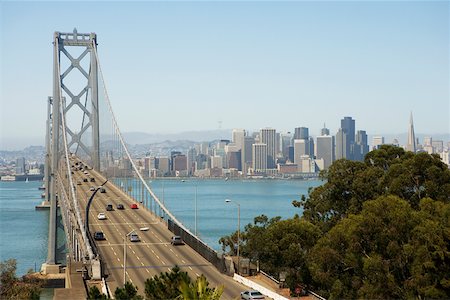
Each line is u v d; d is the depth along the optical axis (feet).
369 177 316.40
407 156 333.62
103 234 341.41
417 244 219.61
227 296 217.36
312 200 344.49
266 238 280.72
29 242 563.89
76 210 359.46
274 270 271.08
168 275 159.02
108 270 261.03
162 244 327.47
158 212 538.47
